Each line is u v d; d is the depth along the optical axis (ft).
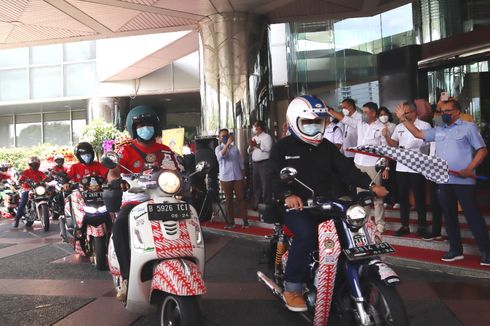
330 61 59.00
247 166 40.29
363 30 55.47
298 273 14.39
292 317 16.69
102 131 66.69
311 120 14.64
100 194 24.47
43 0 34.81
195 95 74.49
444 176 15.11
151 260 13.84
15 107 79.77
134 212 14.43
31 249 31.01
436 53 41.39
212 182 34.42
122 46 64.59
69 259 27.45
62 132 83.92
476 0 41.81
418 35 47.60
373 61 54.90
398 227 28.12
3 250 30.99
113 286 21.34
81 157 26.84
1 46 47.57
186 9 38.55
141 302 14.34
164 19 40.98
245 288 20.26
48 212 39.55
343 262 13.38
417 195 25.66
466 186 20.97
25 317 17.40
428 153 25.07
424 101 26.55
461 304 17.38
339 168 15.23
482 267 20.74
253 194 37.99
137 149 15.72
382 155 15.17
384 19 52.60
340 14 42.73
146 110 15.76
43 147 73.56
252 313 17.22
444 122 21.38
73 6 36.29
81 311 17.95
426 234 25.39
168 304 14.06
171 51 57.26
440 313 16.61
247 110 40.60
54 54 74.69
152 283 13.66
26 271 24.70
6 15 38.11
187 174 16.12
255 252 27.48
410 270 22.13
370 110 26.37
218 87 40.73
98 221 24.17
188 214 14.42
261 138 34.65
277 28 62.59
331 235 13.34
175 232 14.05
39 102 75.31
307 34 60.59
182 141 43.24
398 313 11.97
